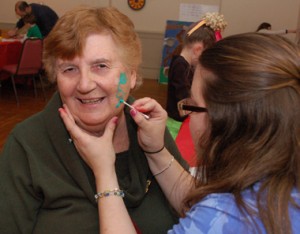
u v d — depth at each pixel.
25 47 4.35
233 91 0.64
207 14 2.13
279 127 0.62
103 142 0.82
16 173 0.87
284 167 0.63
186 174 1.03
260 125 0.63
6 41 4.61
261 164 0.63
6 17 7.30
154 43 6.92
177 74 2.03
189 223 0.63
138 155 0.98
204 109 0.73
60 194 0.87
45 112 0.93
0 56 4.36
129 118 0.98
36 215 0.90
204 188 0.69
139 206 1.00
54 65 0.86
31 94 5.09
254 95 0.62
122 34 0.84
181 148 1.42
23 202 0.87
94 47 0.81
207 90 0.69
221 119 0.67
